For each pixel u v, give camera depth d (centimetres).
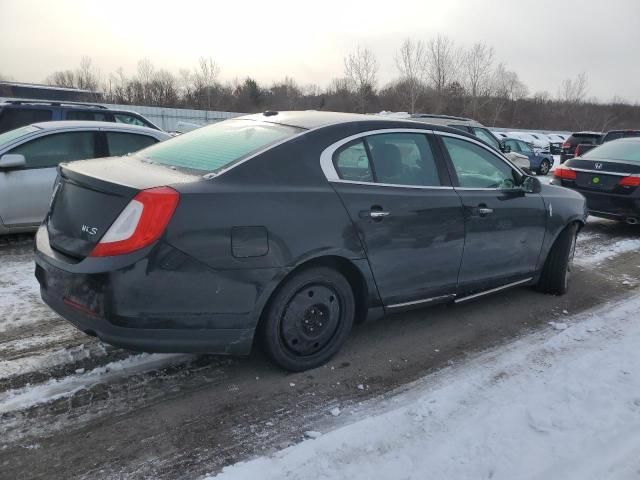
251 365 351
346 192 334
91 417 289
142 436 275
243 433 282
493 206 420
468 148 422
